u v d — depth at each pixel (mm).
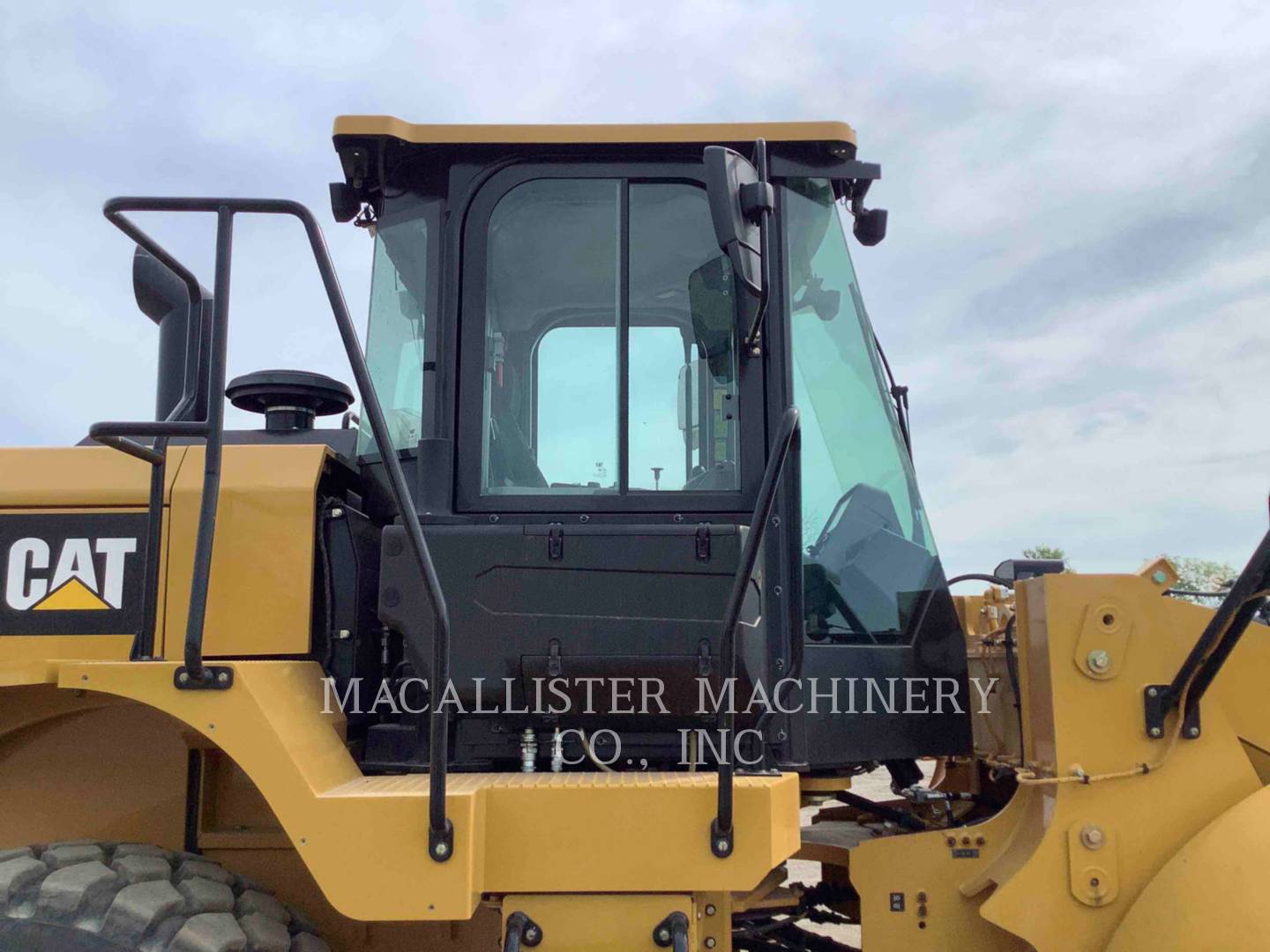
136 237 2420
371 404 2090
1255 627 2664
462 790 2113
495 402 2646
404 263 2756
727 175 2273
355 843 2047
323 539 2613
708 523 2570
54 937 2043
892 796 3770
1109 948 2469
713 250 2715
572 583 2398
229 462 2629
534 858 2143
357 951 2496
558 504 2578
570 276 2703
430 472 2562
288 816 2062
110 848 2264
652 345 2666
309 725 2275
